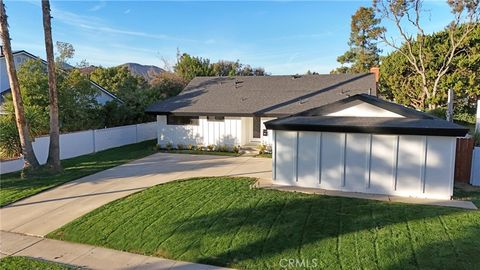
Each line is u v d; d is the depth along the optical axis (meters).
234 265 5.41
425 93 25.84
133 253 5.97
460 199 8.25
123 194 9.41
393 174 8.66
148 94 24.72
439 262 5.16
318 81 19.66
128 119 22.19
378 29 30.61
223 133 17.53
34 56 22.00
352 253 5.55
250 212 7.43
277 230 6.48
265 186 9.63
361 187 8.98
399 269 5.04
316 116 10.16
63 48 19.47
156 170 12.66
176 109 17.72
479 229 6.25
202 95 19.53
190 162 14.29
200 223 6.96
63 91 16.83
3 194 9.62
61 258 5.84
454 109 25.45
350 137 8.96
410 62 26.88
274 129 9.55
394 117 9.42
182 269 5.38
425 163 8.38
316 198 8.31
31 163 11.83
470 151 9.68
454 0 23.69
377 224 6.62
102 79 32.19
